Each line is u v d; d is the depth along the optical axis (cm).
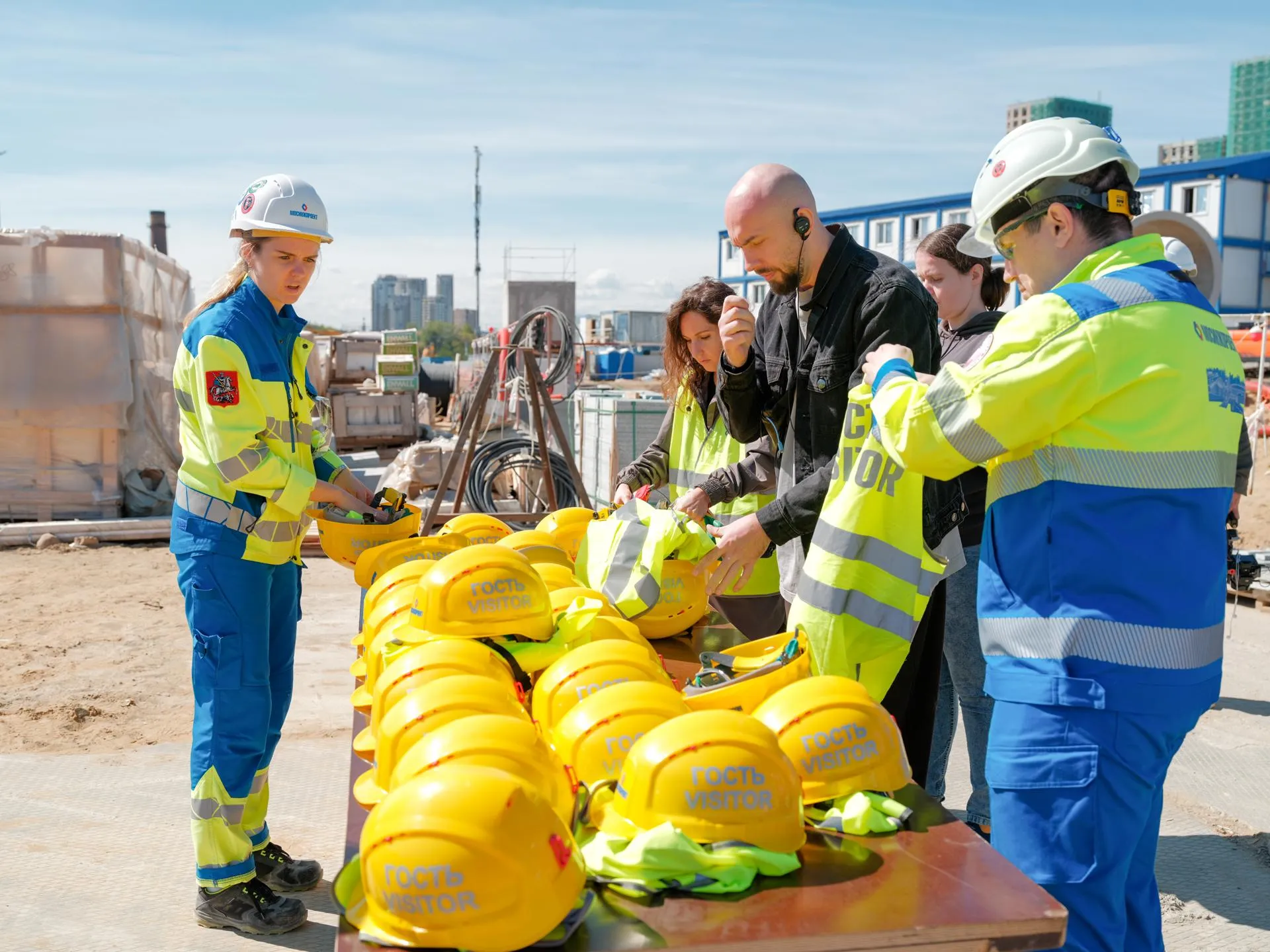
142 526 1099
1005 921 147
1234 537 484
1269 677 610
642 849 154
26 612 789
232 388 302
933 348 292
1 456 1141
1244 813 424
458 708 184
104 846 394
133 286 1177
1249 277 4138
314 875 363
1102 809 196
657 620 279
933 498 283
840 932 144
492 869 139
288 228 310
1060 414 195
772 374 346
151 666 649
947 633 358
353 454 2100
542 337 1267
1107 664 193
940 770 379
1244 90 15950
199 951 320
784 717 183
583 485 1127
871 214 4688
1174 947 323
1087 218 209
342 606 819
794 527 269
